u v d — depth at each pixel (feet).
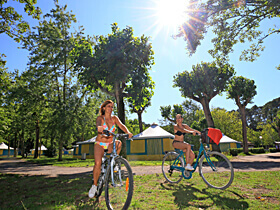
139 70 49.11
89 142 83.71
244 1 31.12
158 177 18.99
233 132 145.69
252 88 91.97
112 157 9.74
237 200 11.00
